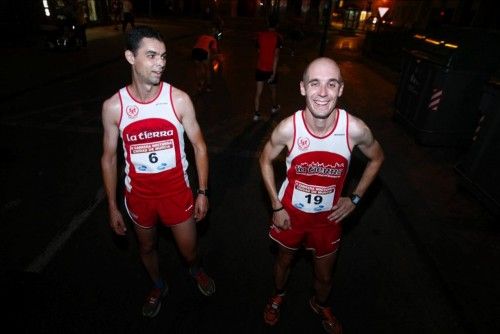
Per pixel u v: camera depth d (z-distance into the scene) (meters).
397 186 4.31
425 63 5.61
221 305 2.72
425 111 5.50
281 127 1.83
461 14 16.17
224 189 4.29
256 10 34.25
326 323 2.53
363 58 15.30
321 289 2.38
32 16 13.59
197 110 7.15
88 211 3.70
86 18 18.27
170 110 1.88
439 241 3.36
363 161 4.93
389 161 5.01
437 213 3.81
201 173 2.21
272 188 2.06
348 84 9.94
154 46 1.65
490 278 2.95
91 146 5.17
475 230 3.57
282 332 2.53
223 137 5.81
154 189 2.04
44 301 2.64
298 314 2.68
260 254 3.26
